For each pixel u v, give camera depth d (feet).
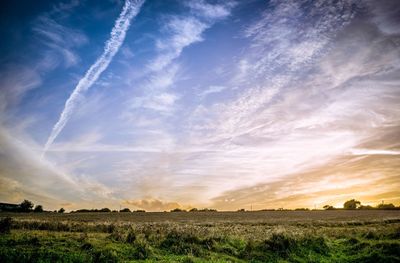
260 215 346.33
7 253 57.88
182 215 357.20
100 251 64.08
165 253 71.56
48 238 73.82
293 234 91.66
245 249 79.82
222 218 279.90
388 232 99.91
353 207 614.34
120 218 273.75
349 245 90.17
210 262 65.82
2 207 453.58
